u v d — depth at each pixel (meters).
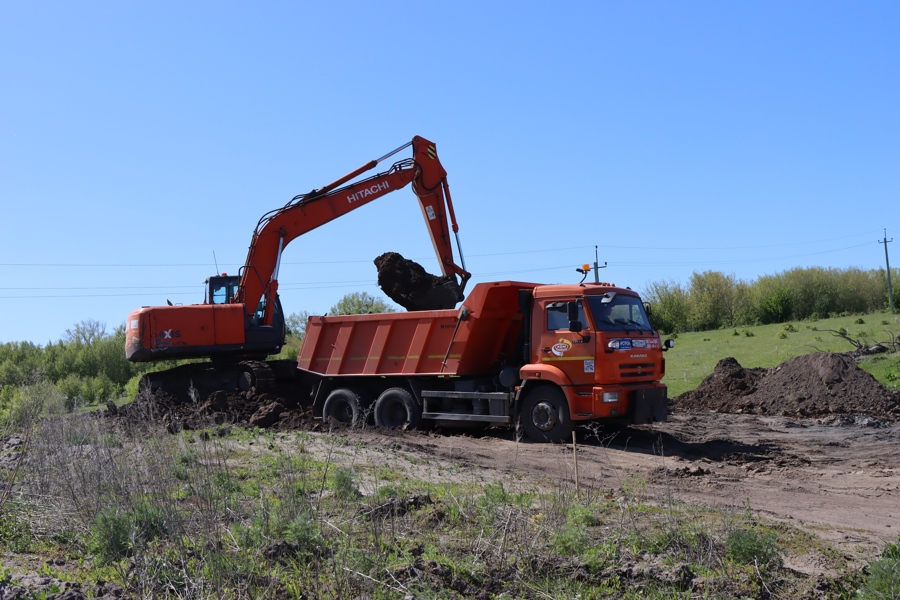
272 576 5.65
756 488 10.62
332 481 9.06
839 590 5.95
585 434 15.19
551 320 14.39
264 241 18.77
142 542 5.80
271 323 18.92
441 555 6.42
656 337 15.03
